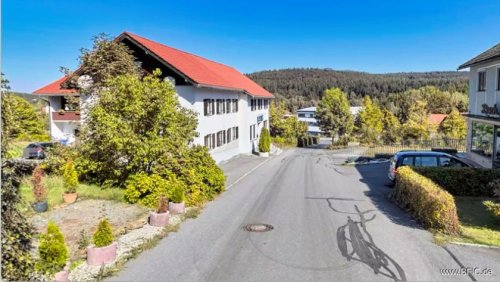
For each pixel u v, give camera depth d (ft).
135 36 82.69
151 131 50.75
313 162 104.01
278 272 27.22
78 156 57.00
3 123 23.56
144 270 27.50
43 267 24.12
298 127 221.46
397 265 28.27
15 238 22.67
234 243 33.19
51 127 105.09
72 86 79.30
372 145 157.79
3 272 21.49
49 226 25.49
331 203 49.03
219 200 50.96
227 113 105.29
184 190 46.85
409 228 37.29
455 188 50.65
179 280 25.95
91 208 43.93
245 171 82.48
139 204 45.37
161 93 51.31
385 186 62.34
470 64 75.46
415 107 220.64
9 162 24.16
